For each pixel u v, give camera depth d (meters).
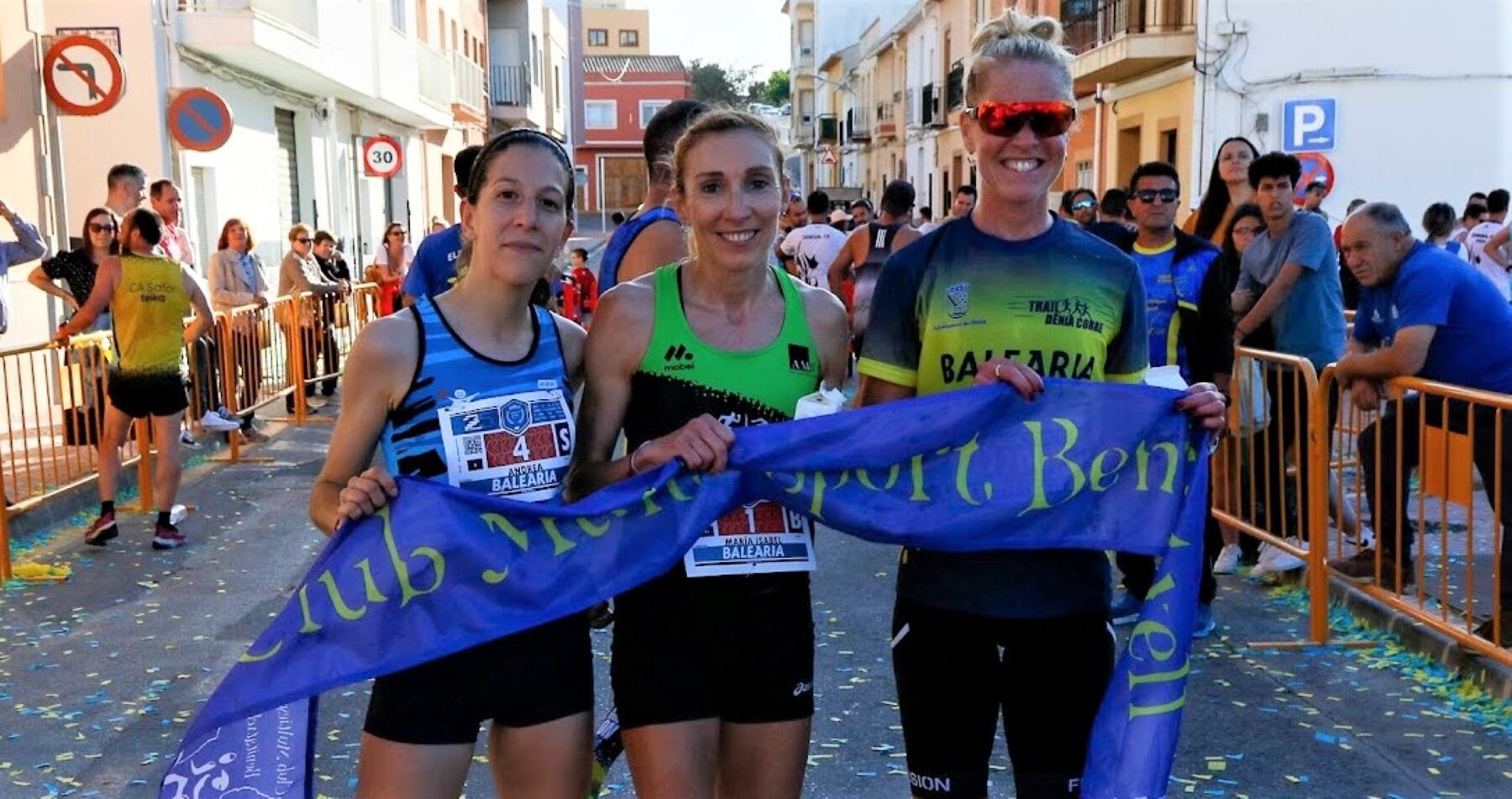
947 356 2.92
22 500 7.27
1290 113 17.00
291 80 18.38
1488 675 4.75
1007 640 2.87
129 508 8.23
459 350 2.68
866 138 50.66
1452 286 5.02
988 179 2.87
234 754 2.65
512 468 2.71
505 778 2.75
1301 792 4.00
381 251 15.49
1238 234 6.70
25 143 11.34
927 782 2.92
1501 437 4.57
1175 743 2.78
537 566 2.67
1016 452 2.87
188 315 9.84
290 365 12.03
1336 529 5.70
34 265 11.38
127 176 9.06
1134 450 2.89
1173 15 18.73
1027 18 2.95
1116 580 6.25
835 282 10.62
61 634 5.69
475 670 2.63
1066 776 2.89
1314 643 5.40
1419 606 5.14
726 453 2.76
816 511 2.83
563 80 48.56
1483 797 3.95
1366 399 5.28
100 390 7.96
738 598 2.80
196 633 5.71
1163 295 4.96
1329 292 6.24
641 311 2.86
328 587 2.58
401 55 22.94
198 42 14.55
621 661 2.81
